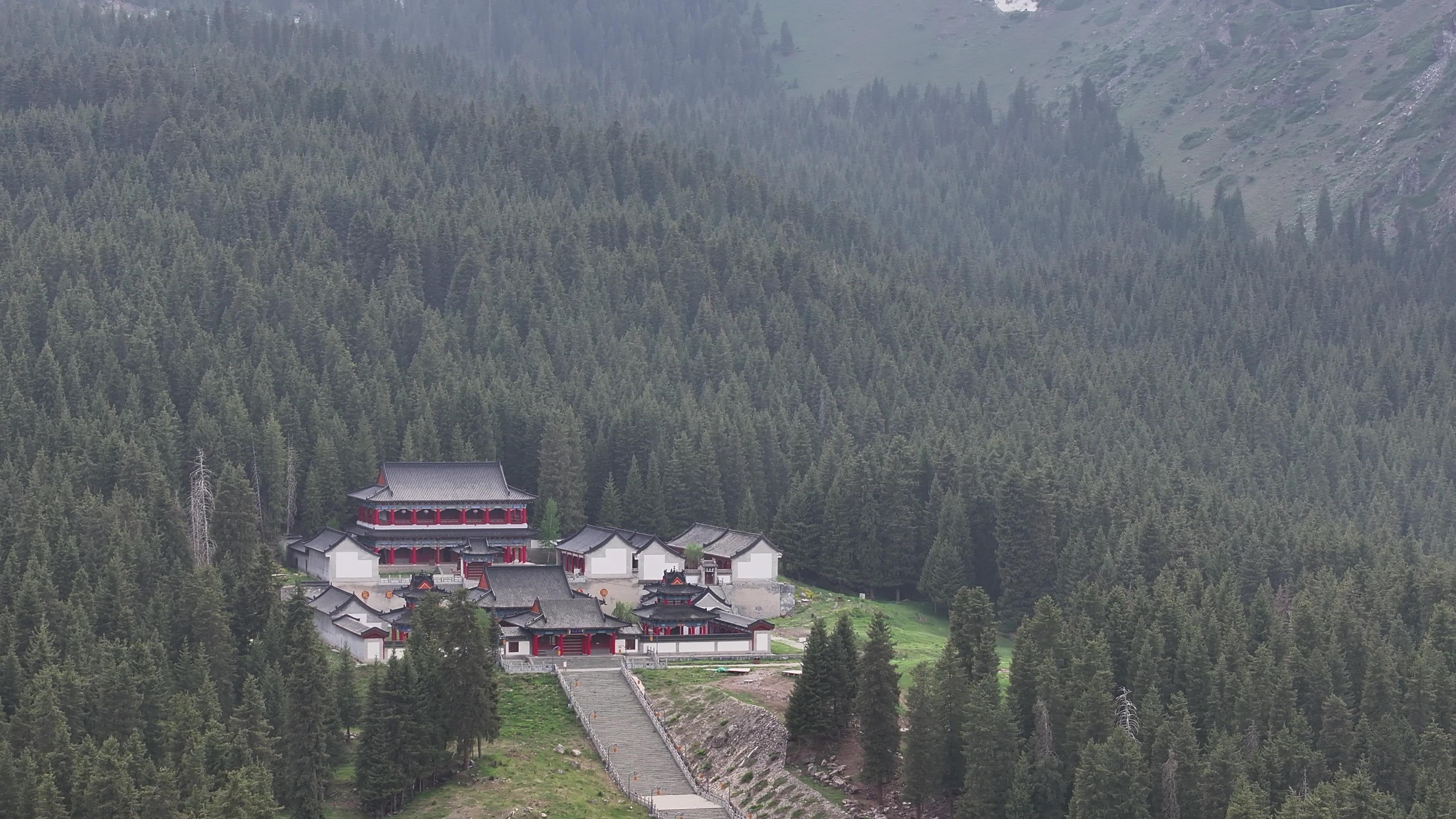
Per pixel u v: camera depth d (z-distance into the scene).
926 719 179.38
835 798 183.62
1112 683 186.12
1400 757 175.88
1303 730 181.12
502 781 187.00
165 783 158.50
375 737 180.12
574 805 181.00
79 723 173.88
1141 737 179.50
